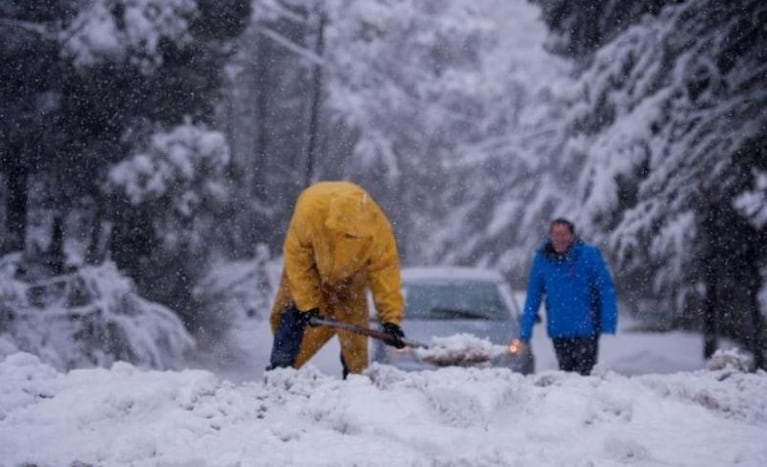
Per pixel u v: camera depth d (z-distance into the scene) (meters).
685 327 55.53
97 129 42.47
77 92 41.72
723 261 42.88
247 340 52.81
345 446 13.98
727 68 41.78
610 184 44.66
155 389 16.03
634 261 44.06
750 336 42.94
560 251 24.97
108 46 40.84
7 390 16.70
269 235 82.19
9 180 42.00
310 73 89.69
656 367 45.03
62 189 42.59
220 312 52.06
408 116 94.50
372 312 32.50
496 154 69.75
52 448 13.86
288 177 93.12
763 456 13.50
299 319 19.36
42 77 41.34
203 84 47.09
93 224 43.53
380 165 91.69
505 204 71.38
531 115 65.81
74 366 39.41
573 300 24.97
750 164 39.97
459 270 37.00
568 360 25.27
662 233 41.88
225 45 50.34
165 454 13.60
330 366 39.38
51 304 40.66
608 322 24.84
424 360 20.16
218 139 44.09
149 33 41.59
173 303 47.75
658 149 42.03
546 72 68.88
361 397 15.89
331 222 18.73
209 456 13.45
